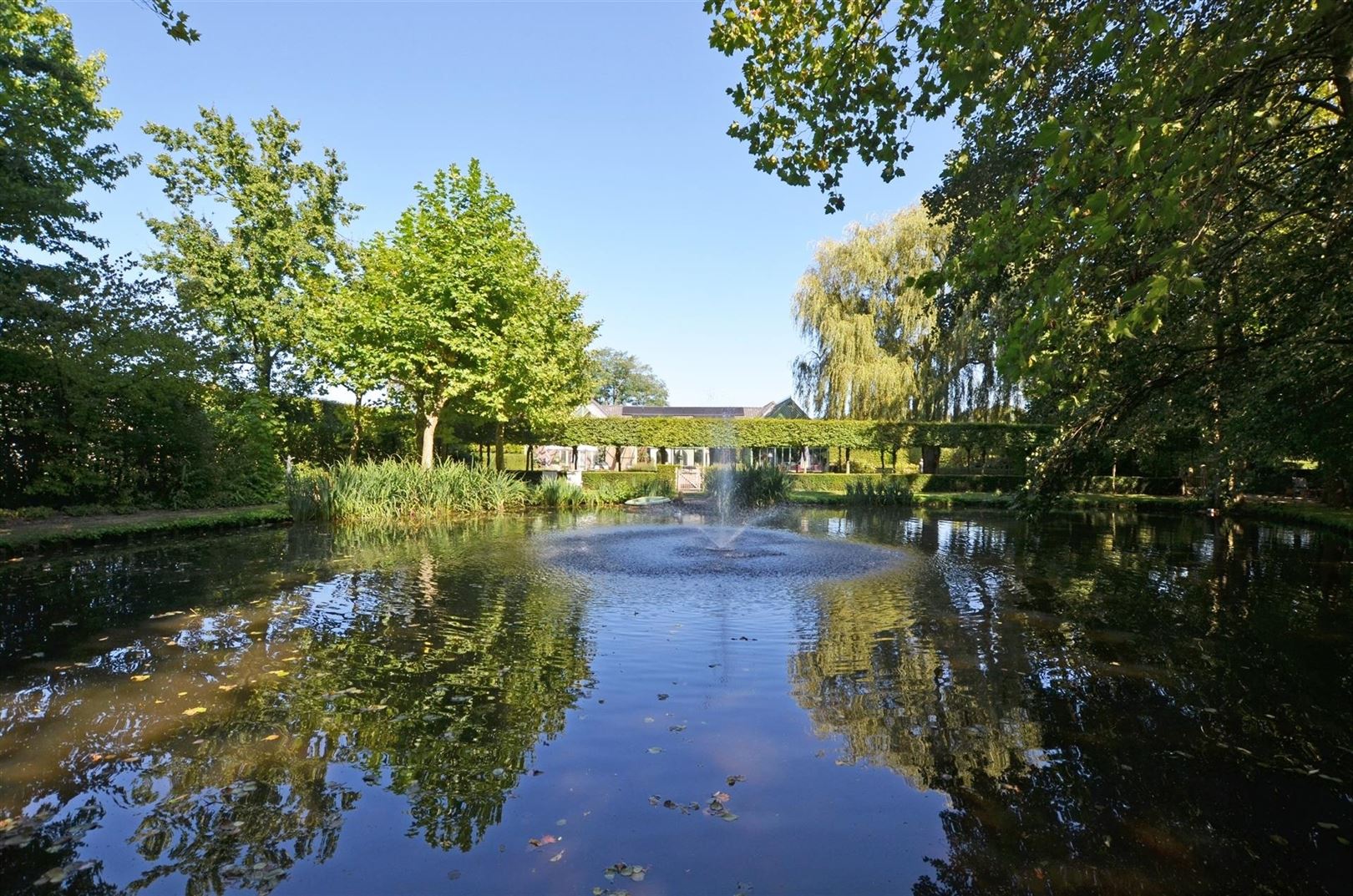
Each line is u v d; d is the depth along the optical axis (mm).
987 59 3744
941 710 4168
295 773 3289
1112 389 6578
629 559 9859
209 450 14836
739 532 13727
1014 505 7195
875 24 5336
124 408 13523
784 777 3309
